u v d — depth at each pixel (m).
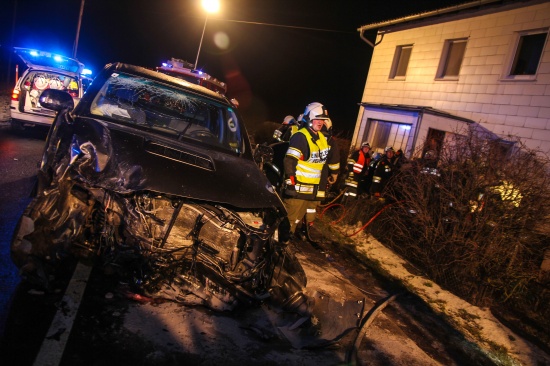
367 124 13.92
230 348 2.95
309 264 5.09
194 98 4.46
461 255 5.40
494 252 5.09
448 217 5.49
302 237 6.02
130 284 3.21
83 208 2.98
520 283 5.14
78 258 3.05
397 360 3.46
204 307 3.33
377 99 14.48
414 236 6.27
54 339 2.55
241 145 4.30
